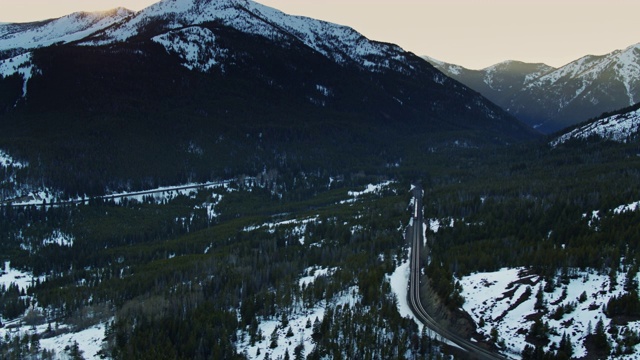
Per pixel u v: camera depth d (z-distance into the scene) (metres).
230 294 180.50
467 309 161.38
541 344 141.00
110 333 164.75
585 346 136.12
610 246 172.75
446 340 149.12
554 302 152.88
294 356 146.75
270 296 174.75
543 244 189.88
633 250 167.38
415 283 188.12
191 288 190.25
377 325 152.62
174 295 183.62
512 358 140.00
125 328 162.12
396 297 174.50
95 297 197.00
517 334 146.62
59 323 185.25
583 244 178.50
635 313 139.75
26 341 164.50
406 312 165.88
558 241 196.12
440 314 162.62
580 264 165.12
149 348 151.00
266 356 146.38
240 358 146.50
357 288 181.75
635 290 146.75
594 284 155.38
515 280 167.75
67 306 192.88
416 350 144.50
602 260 162.12
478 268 183.88
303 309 172.88
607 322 140.38
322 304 174.50
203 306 170.62
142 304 179.38
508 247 195.62
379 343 144.75
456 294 165.88
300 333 157.50
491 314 156.75
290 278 192.88
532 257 177.62
